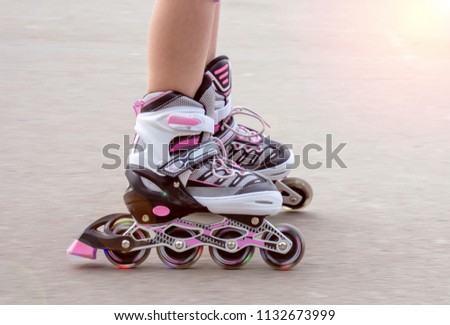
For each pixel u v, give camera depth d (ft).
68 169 18.99
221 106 16.10
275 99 25.50
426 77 28.55
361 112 24.49
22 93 25.20
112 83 26.71
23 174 18.53
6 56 29.25
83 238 13.85
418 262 14.39
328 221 16.34
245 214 13.84
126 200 13.93
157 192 13.79
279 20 36.35
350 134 22.38
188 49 13.58
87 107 24.14
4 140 20.88
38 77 26.96
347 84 27.40
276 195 13.88
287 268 13.94
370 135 22.34
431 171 19.56
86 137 21.45
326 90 26.66
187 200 13.78
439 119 24.03
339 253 14.74
